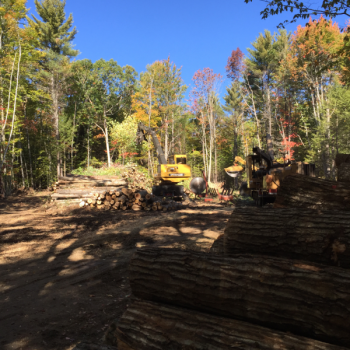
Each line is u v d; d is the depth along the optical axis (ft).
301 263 6.13
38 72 102.42
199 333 5.94
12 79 77.51
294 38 93.40
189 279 6.89
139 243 21.66
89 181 48.80
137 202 41.34
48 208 41.14
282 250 7.38
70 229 27.25
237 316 6.15
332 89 84.53
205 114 120.26
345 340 4.90
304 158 110.73
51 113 106.73
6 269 16.22
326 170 84.12
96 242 22.22
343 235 6.62
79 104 121.60
